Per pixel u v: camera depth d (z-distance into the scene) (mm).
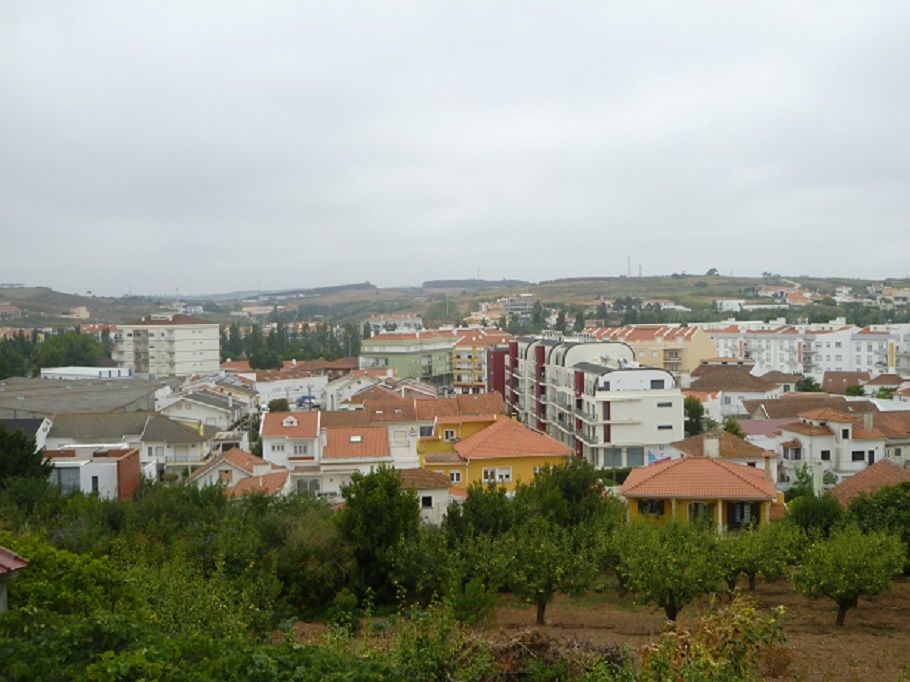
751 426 80875
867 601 38781
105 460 58188
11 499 46500
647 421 83438
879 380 125875
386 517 40656
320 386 151750
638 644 28828
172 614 24953
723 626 19266
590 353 99625
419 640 20953
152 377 157125
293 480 63156
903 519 43562
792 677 25094
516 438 68938
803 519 45625
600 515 46312
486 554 36750
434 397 110188
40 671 17078
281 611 34906
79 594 23344
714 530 41219
